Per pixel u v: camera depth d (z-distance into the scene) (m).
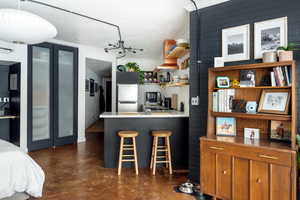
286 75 2.04
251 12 2.49
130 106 5.64
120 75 5.63
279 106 2.16
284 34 2.25
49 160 3.90
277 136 2.21
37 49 4.64
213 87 2.61
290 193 1.83
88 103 7.94
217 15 2.79
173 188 2.76
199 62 2.96
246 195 2.09
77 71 5.43
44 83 4.77
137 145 3.65
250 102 2.38
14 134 4.48
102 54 6.12
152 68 7.30
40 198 2.44
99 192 2.62
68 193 2.58
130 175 3.22
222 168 2.27
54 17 3.54
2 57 4.12
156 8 3.16
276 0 2.31
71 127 5.31
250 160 2.06
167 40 4.84
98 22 3.78
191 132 3.06
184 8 3.16
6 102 4.62
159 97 7.09
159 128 3.70
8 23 1.85
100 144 5.23
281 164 1.88
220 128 2.60
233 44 2.63
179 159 3.72
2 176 2.02
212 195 2.35
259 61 2.42
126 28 4.12
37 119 4.66
